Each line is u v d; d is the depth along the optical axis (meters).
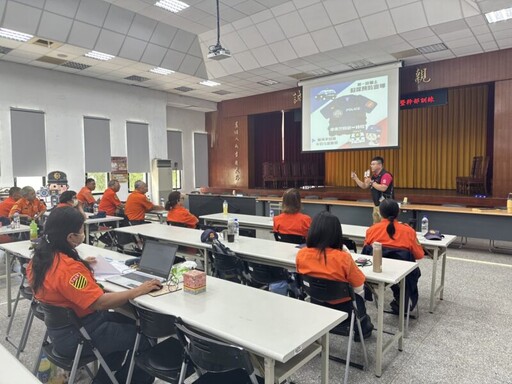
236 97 10.78
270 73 8.20
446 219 5.93
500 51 6.58
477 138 9.72
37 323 3.18
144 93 9.59
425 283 4.19
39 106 7.64
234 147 11.16
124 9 6.14
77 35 6.07
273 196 9.29
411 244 2.89
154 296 1.97
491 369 2.40
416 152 10.81
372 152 11.72
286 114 12.26
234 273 3.01
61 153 8.01
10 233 4.48
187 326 1.68
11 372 1.26
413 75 7.55
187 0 5.88
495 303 3.57
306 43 6.67
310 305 1.86
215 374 1.68
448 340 2.82
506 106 6.56
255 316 1.71
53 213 1.83
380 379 2.30
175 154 11.05
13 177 7.30
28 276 1.96
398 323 3.00
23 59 7.03
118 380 1.96
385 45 6.36
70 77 8.12
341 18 5.92
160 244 2.43
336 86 8.25
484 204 6.64
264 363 1.48
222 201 5.65
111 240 5.37
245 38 7.09
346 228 4.21
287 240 3.54
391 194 4.57
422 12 5.37
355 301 2.25
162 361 1.79
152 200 9.88
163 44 7.16
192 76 8.35
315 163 12.76
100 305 1.76
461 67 7.01
